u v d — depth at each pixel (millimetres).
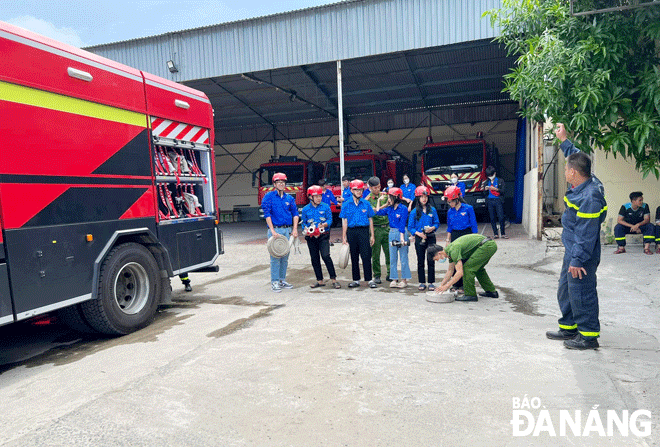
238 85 18000
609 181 8938
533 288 6391
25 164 3900
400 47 11641
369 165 17203
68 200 4305
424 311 5328
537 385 3182
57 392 3463
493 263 8367
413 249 10250
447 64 16000
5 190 3729
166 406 3078
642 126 6957
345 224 6836
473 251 5633
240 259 10477
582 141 7695
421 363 3664
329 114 23250
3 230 3701
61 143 4246
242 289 7242
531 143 12219
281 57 12758
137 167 5211
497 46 14086
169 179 5781
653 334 4234
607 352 3777
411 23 11492
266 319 5219
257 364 3775
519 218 16234
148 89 5410
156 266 5453
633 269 7043
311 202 6969
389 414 2846
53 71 4195
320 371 3572
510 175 21469
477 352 3873
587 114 7180
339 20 12117
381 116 23453
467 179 15227
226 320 5289
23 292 3854
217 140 26688
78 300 4379
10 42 3816
